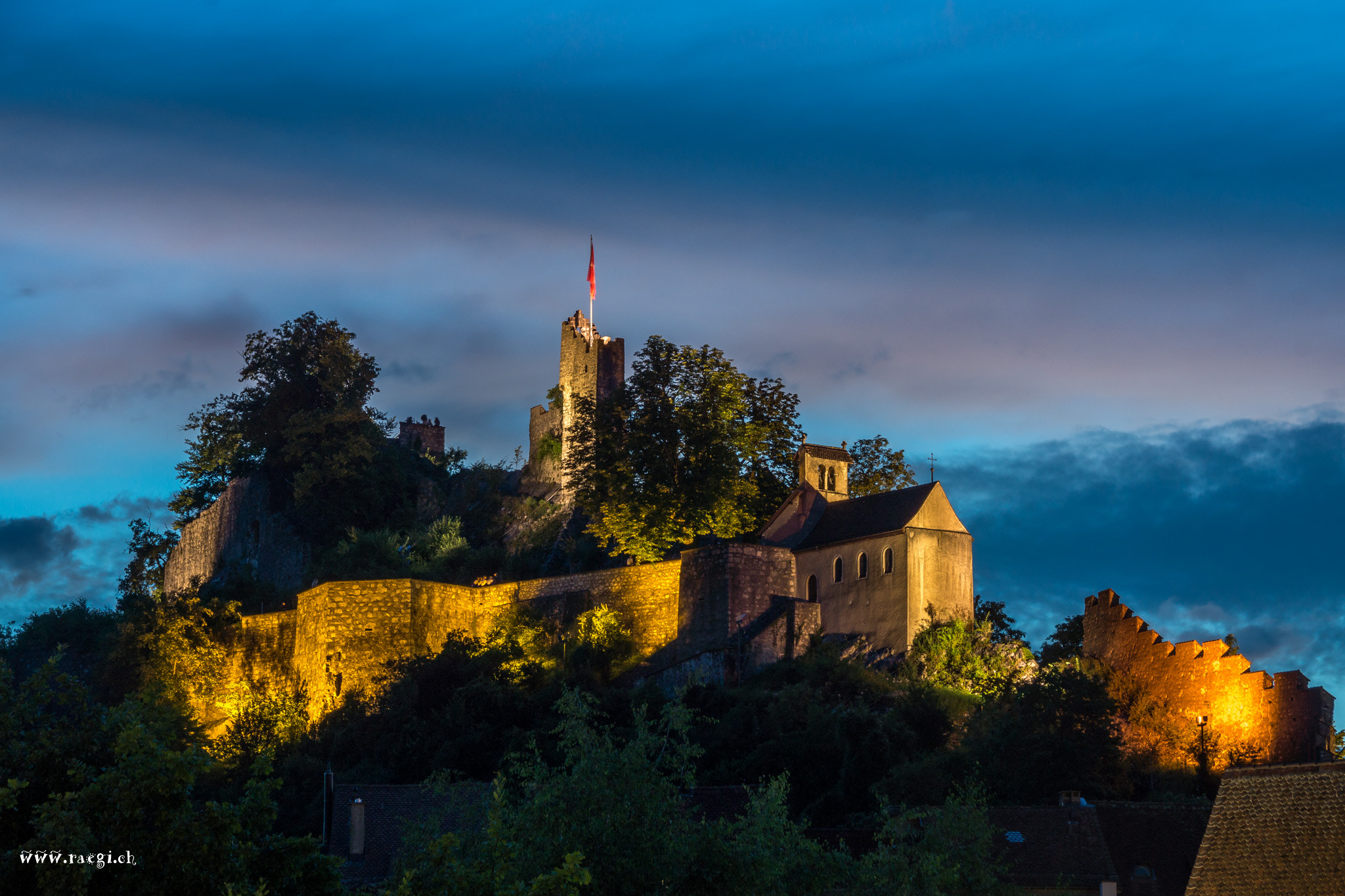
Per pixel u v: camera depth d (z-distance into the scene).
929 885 36.53
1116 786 63.81
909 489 86.38
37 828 27.70
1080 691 65.06
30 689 31.44
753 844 32.47
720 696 73.00
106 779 28.38
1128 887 48.22
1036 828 49.56
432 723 74.88
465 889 27.91
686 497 88.50
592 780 32.09
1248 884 32.31
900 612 82.19
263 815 30.23
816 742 65.50
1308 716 67.88
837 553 86.25
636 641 82.56
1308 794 32.97
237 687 89.44
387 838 51.97
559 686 76.31
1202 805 51.19
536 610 86.00
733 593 79.50
